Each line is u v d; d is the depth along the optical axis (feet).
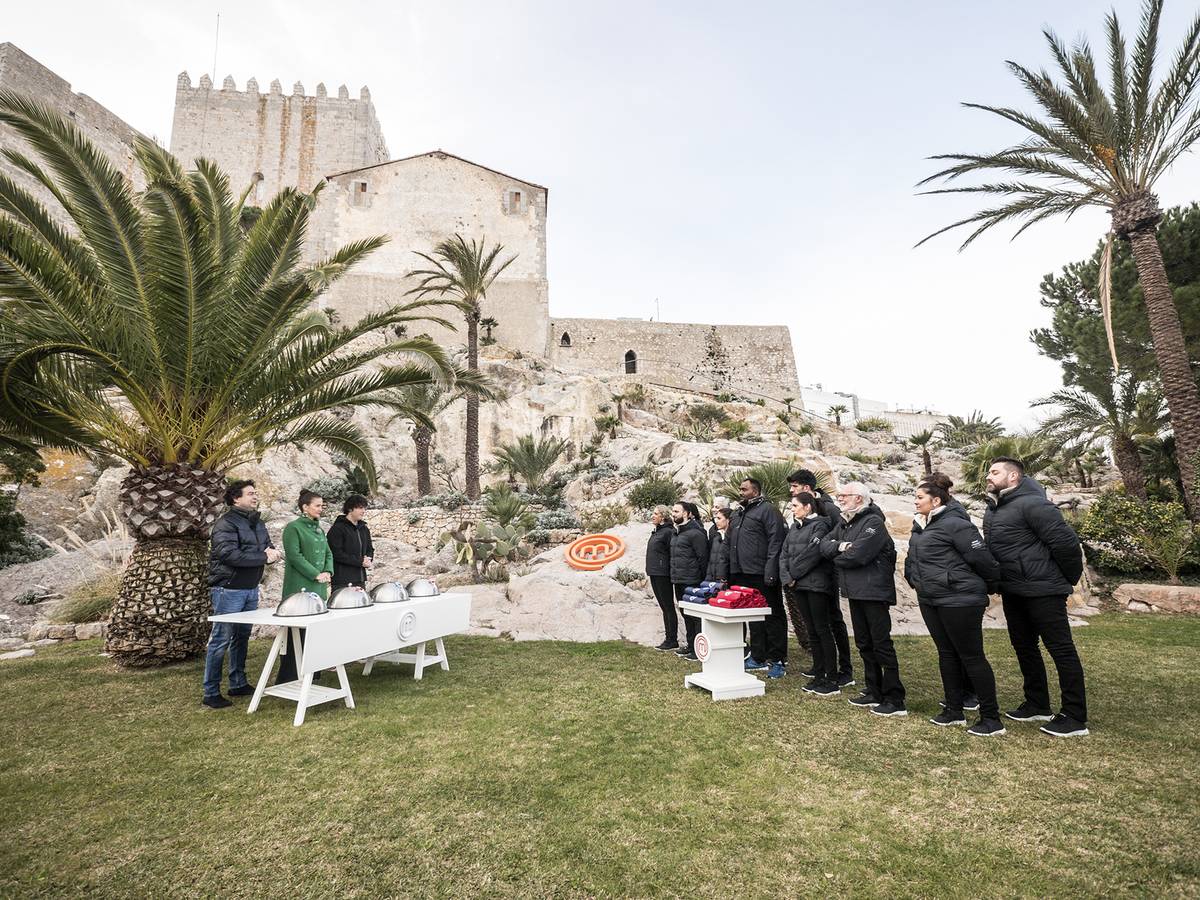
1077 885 7.50
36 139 17.62
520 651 22.52
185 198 18.93
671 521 23.57
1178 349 37.55
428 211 126.11
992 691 13.28
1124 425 50.52
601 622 26.48
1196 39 34.88
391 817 9.46
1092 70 38.75
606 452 83.35
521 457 70.03
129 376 20.20
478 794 10.28
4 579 36.63
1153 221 38.29
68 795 10.30
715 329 163.73
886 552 15.42
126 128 116.26
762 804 9.87
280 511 57.06
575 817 9.43
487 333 118.83
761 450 72.13
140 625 20.03
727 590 17.93
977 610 13.38
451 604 19.88
